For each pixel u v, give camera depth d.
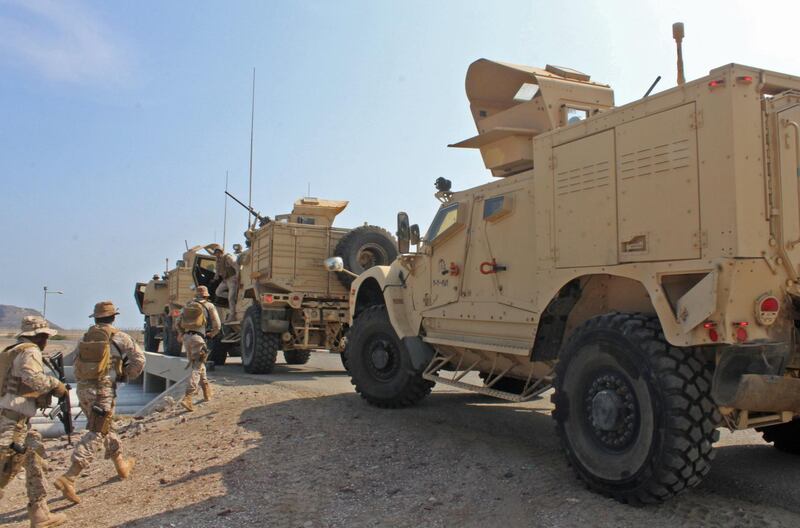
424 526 4.49
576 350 4.97
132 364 6.46
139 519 5.18
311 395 9.39
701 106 4.34
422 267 7.71
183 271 19.45
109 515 5.46
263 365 12.87
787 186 4.32
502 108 7.31
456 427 7.14
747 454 5.88
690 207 4.36
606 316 4.84
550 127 6.38
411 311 7.90
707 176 4.28
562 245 5.38
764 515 4.30
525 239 6.07
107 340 6.27
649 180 4.65
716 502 4.57
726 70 4.21
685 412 4.21
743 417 4.39
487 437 6.66
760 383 4.07
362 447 6.45
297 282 13.22
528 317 5.94
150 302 23.02
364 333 8.48
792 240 4.30
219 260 15.93
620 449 4.60
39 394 5.47
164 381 17.94
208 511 5.14
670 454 4.22
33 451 5.37
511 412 8.05
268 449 6.59
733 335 4.10
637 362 4.46
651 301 4.73
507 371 6.77
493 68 6.98
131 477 6.52
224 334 15.58
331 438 6.81
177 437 7.77
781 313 4.31
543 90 6.40
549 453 6.00
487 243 6.59
